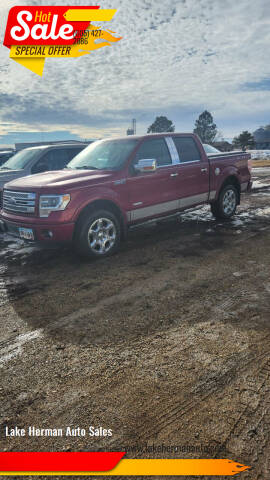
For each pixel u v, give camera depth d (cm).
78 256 504
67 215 435
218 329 285
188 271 422
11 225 480
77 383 228
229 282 381
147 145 536
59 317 321
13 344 278
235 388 216
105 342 274
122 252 515
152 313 319
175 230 641
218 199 661
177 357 250
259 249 495
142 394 215
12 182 513
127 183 495
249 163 720
